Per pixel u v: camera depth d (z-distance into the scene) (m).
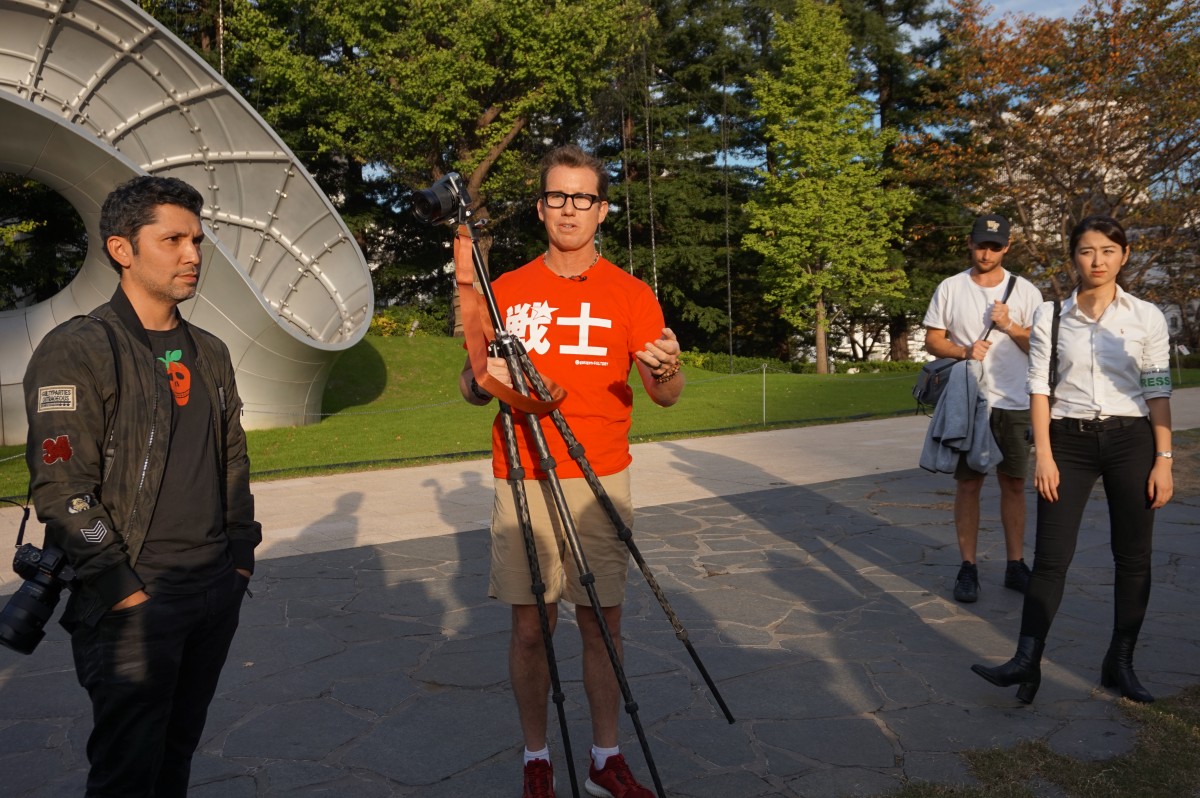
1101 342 3.71
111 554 2.12
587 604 2.98
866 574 5.71
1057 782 3.05
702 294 40.88
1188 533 6.55
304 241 18.78
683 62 39.06
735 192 39.69
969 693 3.85
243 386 15.45
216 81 17.19
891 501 8.05
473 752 3.41
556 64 26.67
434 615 5.05
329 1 26.19
